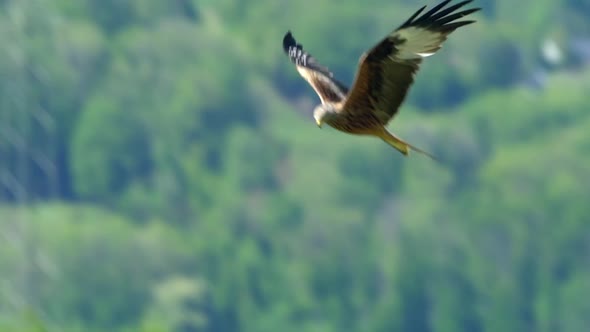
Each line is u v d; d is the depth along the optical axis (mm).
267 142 60344
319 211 57656
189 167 59031
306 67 13102
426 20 11227
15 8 52938
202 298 53938
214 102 61000
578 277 55156
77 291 51250
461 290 54906
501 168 59031
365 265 56094
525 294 54906
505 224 56906
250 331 54438
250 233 57000
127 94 59094
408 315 54594
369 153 59281
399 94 11484
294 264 56188
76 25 60062
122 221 55812
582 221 56438
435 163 59812
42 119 52969
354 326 54719
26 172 50500
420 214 57281
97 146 57625
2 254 46531
